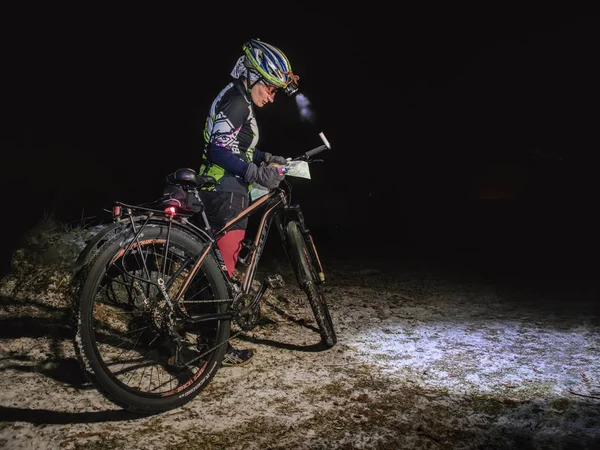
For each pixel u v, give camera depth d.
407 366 3.36
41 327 3.45
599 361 3.48
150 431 2.53
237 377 3.12
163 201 2.81
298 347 3.62
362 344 3.71
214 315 2.91
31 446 2.34
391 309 4.55
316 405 2.83
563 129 15.05
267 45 3.12
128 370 3.10
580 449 2.48
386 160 16.08
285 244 3.65
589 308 4.68
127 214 2.71
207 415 2.70
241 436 2.52
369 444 2.49
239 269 3.57
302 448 2.44
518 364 3.42
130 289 3.50
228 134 3.06
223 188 3.15
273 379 3.12
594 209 10.73
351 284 5.30
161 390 2.93
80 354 2.38
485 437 2.57
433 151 15.84
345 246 7.45
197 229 2.90
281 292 4.76
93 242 2.56
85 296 2.42
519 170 14.15
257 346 3.59
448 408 2.83
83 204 9.62
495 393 3.01
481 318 4.38
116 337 3.43
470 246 7.68
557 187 12.53
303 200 11.87
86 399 2.74
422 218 10.52
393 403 2.87
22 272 4.00
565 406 2.87
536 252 7.26
